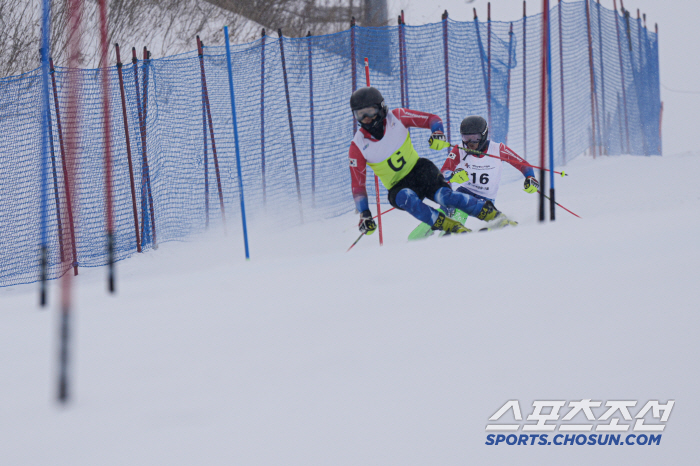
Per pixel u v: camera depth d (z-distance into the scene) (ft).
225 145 41.75
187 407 4.50
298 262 12.17
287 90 39.75
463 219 25.49
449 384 4.60
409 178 23.70
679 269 7.47
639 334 5.39
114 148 38.22
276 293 8.45
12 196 36.09
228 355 5.70
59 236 32.63
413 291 7.46
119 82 36.73
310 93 40.29
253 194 39.14
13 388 5.49
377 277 8.59
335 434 3.90
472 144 25.94
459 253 9.86
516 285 7.26
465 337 5.58
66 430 4.25
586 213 27.68
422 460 3.63
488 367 4.86
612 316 5.90
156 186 38.27
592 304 6.30
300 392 4.62
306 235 34.17
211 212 37.73
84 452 3.86
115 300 10.00
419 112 23.62
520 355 5.08
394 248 11.83
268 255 30.55
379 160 23.31
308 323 6.52
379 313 6.59
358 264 10.12
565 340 5.36
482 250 9.84
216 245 33.60
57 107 35.86
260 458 3.69
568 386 4.51
